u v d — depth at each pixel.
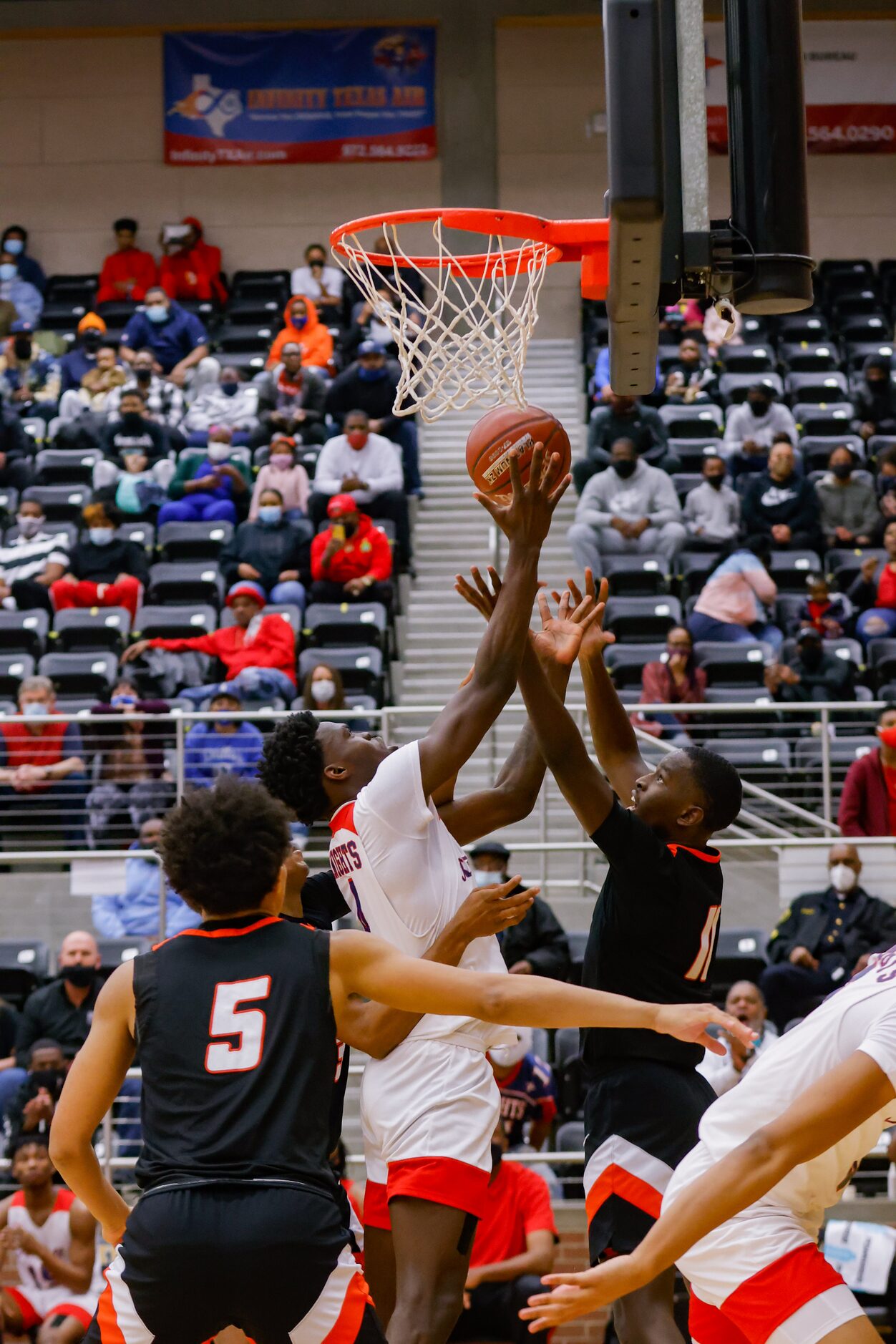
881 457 13.59
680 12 3.46
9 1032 8.08
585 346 16.33
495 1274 6.15
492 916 3.02
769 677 10.35
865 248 17.95
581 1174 7.61
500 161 18.23
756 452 13.54
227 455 13.59
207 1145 2.49
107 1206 2.77
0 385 15.70
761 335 16.36
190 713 9.40
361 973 2.62
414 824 3.15
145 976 2.63
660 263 3.29
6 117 18.55
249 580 12.00
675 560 12.32
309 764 3.42
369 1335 2.56
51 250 18.41
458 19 18.22
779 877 8.97
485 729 3.16
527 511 3.21
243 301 17.42
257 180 18.36
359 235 18.09
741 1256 2.83
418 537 14.20
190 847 2.67
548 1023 2.55
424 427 15.85
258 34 18.33
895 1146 6.81
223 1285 2.42
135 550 12.46
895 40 17.92
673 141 3.44
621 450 12.71
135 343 16.25
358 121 18.25
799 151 3.46
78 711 10.62
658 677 10.18
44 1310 6.84
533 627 12.62
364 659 10.98
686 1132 3.31
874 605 11.88
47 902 9.25
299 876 3.42
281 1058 2.54
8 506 13.67
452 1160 3.04
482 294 4.03
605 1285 2.41
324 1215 2.47
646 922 3.39
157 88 18.48
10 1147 7.36
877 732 9.92
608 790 3.38
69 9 18.25
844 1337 2.72
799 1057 2.82
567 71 18.27
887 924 8.23
